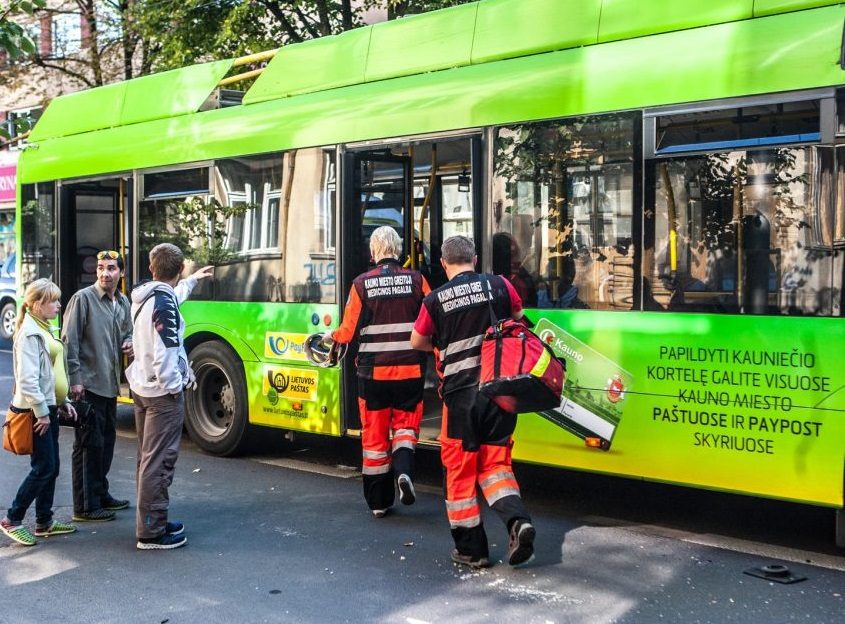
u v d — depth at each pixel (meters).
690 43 5.68
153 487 5.79
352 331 6.29
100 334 6.52
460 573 5.32
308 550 5.79
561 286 6.17
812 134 5.21
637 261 5.82
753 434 5.37
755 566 5.37
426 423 7.54
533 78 6.32
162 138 9.03
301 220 7.77
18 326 5.85
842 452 5.07
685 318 5.61
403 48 7.29
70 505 6.96
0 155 19.84
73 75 20.83
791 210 5.27
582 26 6.21
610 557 5.56
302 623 4.63
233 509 6.77
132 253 9.34
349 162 7.43
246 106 8.40
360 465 8.24
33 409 5.79
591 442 6.01
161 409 5.79
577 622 4.59
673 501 6.87
